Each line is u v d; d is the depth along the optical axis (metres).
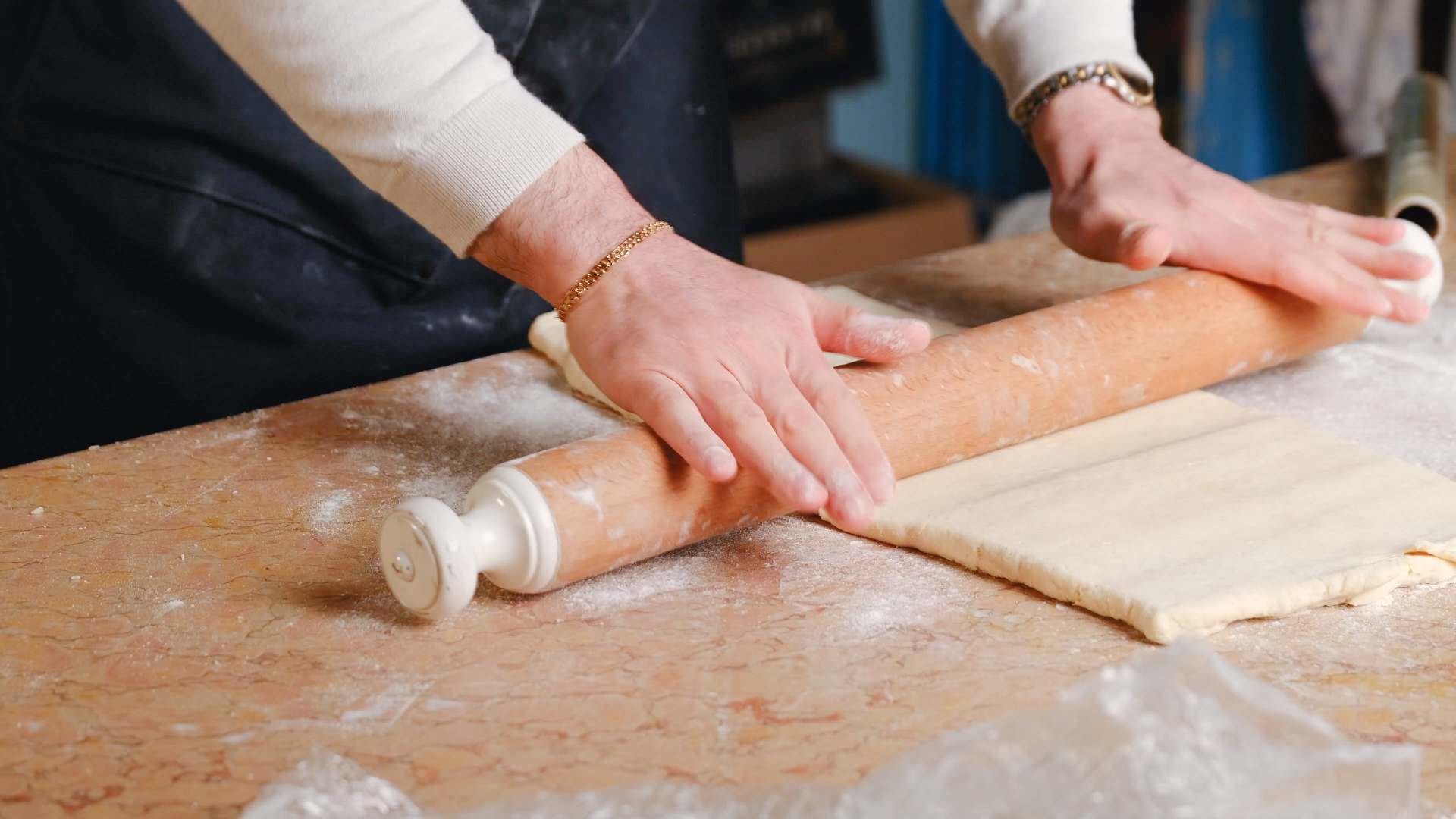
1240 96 3.02
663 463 1.04
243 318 1.68
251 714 0.92
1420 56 3.04
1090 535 1.06
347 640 1.00
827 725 0.89
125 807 0.83
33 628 1.02
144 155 1.63
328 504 1.20
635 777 0.85
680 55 1.84
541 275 1.17
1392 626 0.99
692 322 1.07
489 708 0.92
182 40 1.60
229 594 1.07
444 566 0.94
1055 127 1.53
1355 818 0.72
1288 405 1.34
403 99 1.14
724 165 1.93
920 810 0.73
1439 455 1.22
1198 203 1.38
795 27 3.10
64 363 1.70
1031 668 0.95
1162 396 1.29
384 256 1.71
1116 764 0.73
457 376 1.46
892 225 3.32
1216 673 0.75
